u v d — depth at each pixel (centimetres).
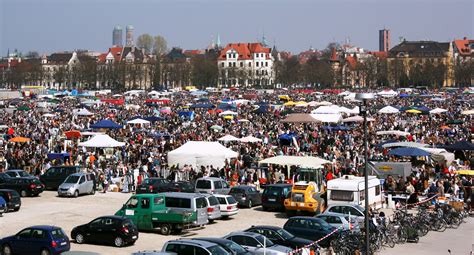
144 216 3247
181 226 3195
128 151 5750
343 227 3012
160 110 10125
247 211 4016
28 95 16850
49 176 4828
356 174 4625
